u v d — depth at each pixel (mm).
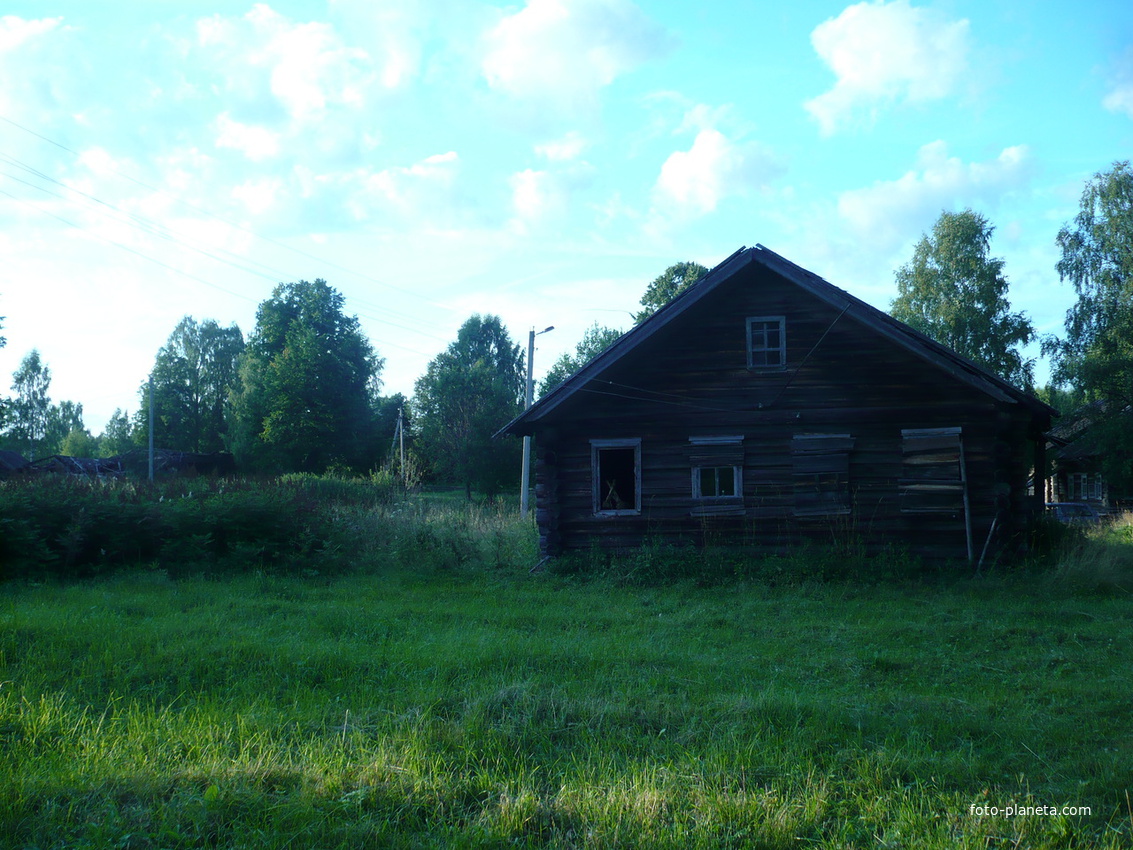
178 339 84250
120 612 11273
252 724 6422
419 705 6965
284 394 57500
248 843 4594
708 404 16969
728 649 9852
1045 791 5367
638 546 17031
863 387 16547
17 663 8211
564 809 4980
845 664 9008
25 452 86750
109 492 17047
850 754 5938
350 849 4559
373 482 41969
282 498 18062
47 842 4590
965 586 14594
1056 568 15211
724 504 16812
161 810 4883
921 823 4848
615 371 17250
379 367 64875
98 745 5938
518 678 8023
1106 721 6895
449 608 12633
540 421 17453
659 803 5031
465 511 26562
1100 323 35969
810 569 15375
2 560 14500
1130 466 33125
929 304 46281
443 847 4586
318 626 10648
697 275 49219
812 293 16656
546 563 16953
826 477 16453
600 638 10297
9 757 5688
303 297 62281
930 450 16219
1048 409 15820
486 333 81250
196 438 83062
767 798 5098
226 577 15625
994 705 7355
